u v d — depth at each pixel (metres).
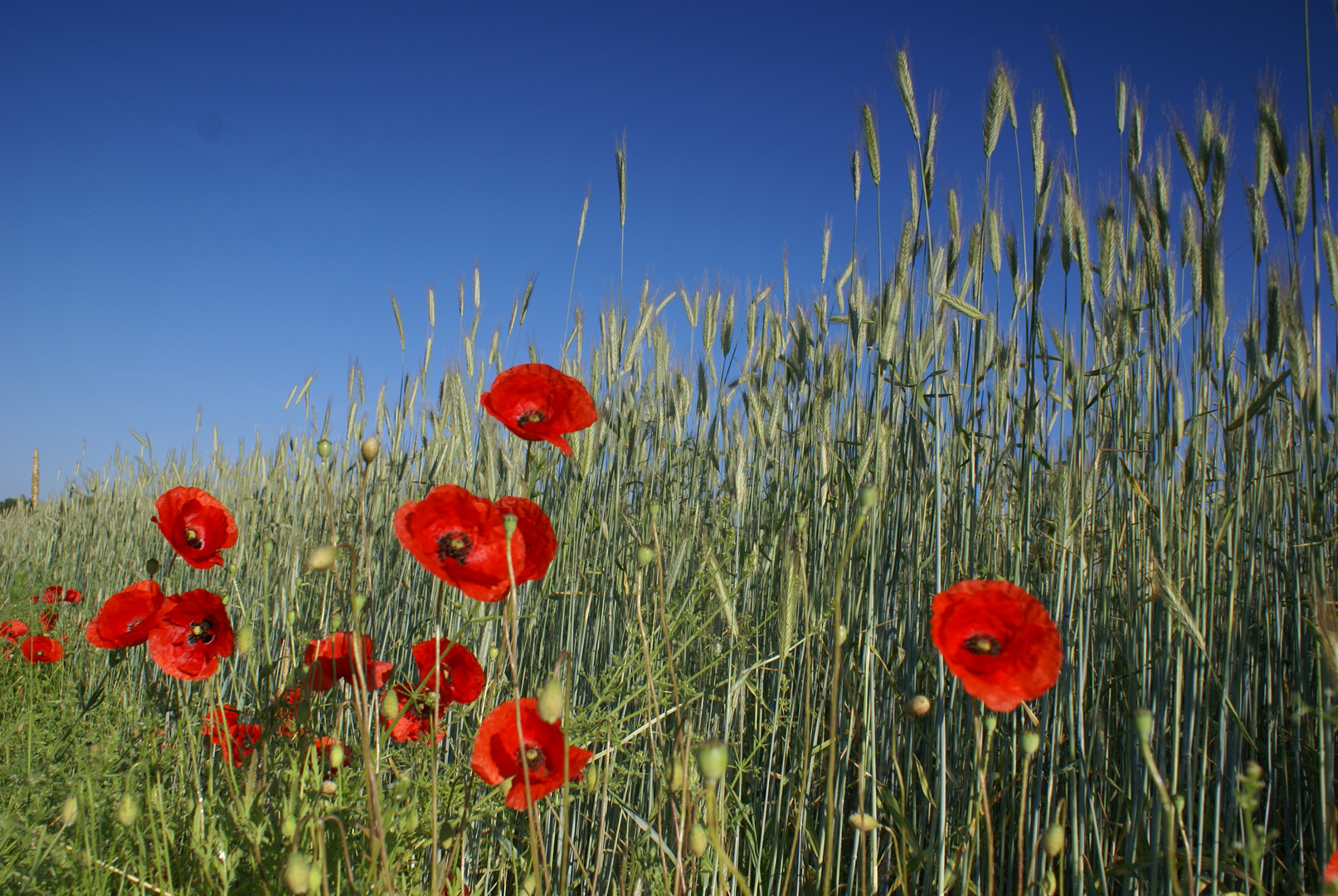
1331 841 0.66
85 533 2.54
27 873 0.60
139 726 0.84
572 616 1.11
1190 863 0.65
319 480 1.52
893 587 0.96
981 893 0.81
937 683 0.76
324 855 0.55
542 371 0.69
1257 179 0.88
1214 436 0.98
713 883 0.85
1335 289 0.78
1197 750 0.84
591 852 0.99
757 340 1.40
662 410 1.41
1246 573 0.91
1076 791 0.78
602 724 0.88
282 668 0.86
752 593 1.13
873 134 0.97
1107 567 0.95
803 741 0.91
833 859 0.84
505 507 0.62
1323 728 0.67
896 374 0.94
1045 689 0.58
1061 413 1.01
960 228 1.03
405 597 1.18
